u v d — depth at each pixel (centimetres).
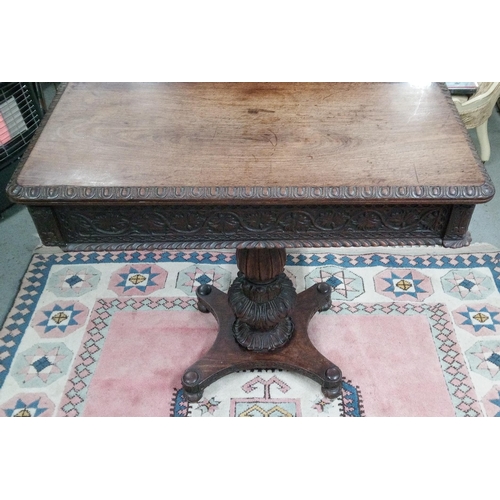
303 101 101
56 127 95
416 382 135
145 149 90
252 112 98
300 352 135
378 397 133
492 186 83
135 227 91
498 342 143
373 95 102
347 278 162
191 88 105
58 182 84
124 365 141
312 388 137
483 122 189
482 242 172
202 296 149
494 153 210
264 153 88
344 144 90
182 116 97
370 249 171
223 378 139
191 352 144
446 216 89
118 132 94
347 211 88
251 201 82
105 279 163
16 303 156
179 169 86
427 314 150
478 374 136
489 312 150
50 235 92
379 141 91
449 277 160
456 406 131
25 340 147
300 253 170
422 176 84
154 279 163
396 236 93
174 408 133
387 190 81
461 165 86
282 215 89
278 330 137
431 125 94
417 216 90
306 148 89
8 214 189
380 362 140
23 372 140
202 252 171
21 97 180
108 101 101
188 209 88
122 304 156
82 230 92
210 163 87
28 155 89
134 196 82
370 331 147
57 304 156
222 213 89
